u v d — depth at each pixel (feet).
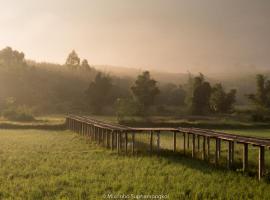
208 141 106.73
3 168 90.63
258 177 81.76
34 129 217.56
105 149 128.26
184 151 120.06
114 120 255.09
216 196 67.21
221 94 371.76
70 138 166.91
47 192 68.44
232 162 94.48
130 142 151.64
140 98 362.74
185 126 245.24
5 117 258.78
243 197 66.80
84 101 405.18
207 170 90.89
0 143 143.64
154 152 120.37
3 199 63.87
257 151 128.98
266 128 253.24
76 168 92.12
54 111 354.54
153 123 244.22
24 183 75.31
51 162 100.48
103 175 84.48
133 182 76.48
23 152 119.14
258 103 380.78
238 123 262.88
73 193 67.67
